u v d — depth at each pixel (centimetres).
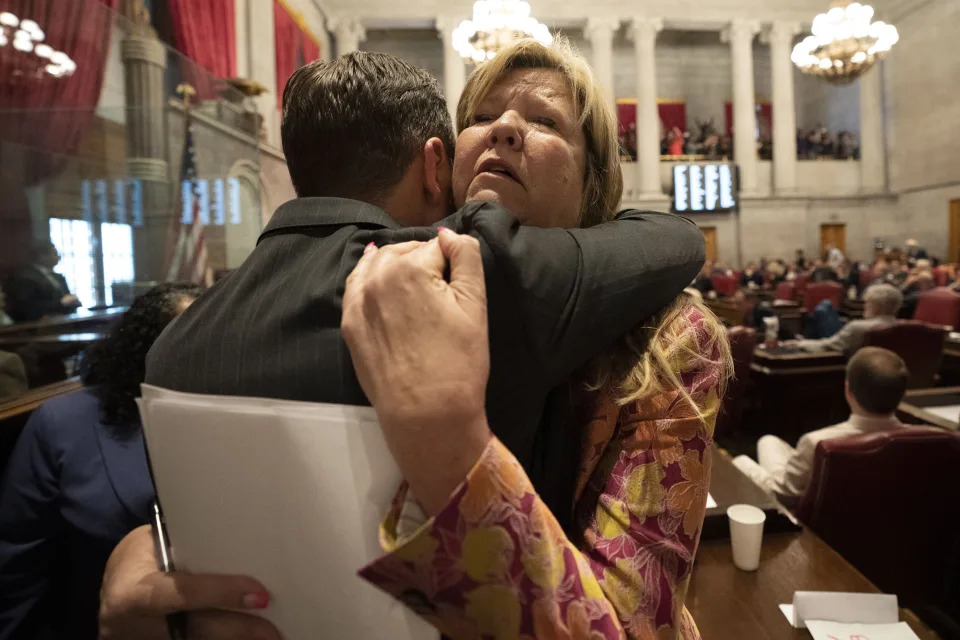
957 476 153
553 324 46
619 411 54
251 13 757
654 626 46
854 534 157
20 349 188
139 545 63
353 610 46
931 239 1388
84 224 290
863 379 184
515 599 39
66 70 296
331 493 44
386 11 1275
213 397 46
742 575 129
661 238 59
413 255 42
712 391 54
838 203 1473
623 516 49
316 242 53
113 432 123
